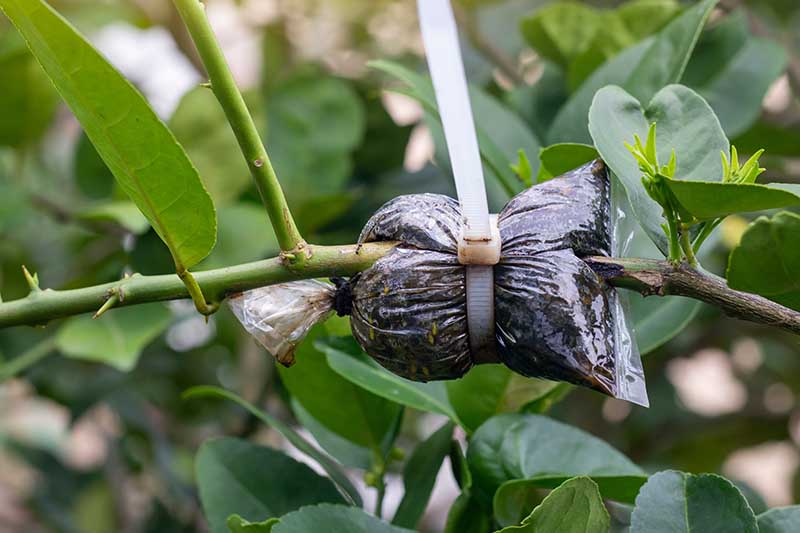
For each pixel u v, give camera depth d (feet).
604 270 1.46
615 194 1.55
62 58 1.39
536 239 1.45
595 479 1.62
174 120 2.17
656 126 1.57
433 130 2.05
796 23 2.94
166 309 2.15
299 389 1.79
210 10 3.06
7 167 2.46
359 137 2.54
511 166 1.86
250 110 2.29
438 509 3.36
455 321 1.44
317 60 2.76
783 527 1.54
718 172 1.55
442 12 1.44
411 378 1.48
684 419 3.04
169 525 2.96
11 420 4.17
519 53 2.95
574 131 1.93
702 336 3.04
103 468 3.39
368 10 3.07
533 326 1.42
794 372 3.18
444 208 1.47
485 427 1.69
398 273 1.44
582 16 2.19
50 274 2.72
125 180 1.47
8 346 2.64
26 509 3.39
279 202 1.46
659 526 1.50
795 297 1.46
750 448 3.14
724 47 2.19
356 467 1.81
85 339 2.10
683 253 1.49
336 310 1.50
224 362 3.08
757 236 1.42
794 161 2.75
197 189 1.46
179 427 3.25
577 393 2.89
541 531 1.48
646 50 1.90
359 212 2.60
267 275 1.49
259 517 1.73
